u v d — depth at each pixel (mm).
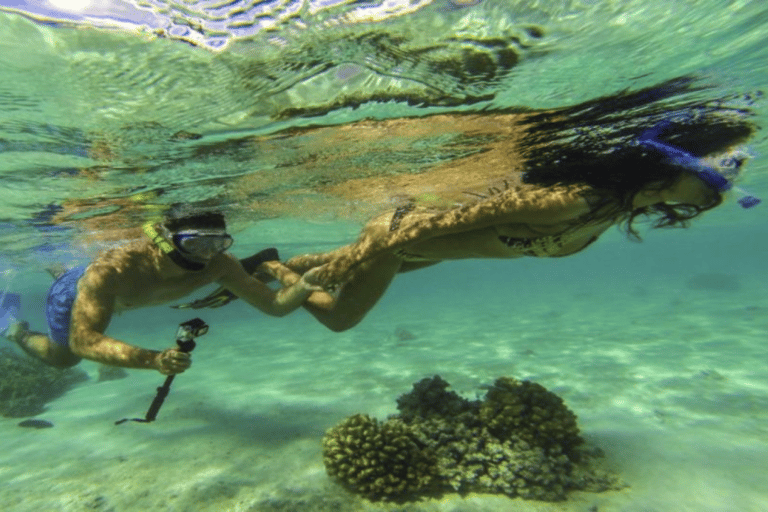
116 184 2043
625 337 4434
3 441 2291
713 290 10031
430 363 3736
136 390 3340
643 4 1012
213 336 7465
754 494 1472
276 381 3391
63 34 938
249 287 1354
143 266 1367
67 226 2895
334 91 1297
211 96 1254
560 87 1360
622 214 873
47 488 1717
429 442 1712
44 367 3564
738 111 1624
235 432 2238
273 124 1501
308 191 2703
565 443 1745
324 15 954
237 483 1666
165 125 1422
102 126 1396
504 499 1495
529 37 1091
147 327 11875
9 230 2979
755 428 1972
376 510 1459
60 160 1684
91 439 2256
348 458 1633
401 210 1062
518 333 5266
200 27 952
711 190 792
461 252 1024
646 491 1520
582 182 837
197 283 1455
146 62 1057
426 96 1376
